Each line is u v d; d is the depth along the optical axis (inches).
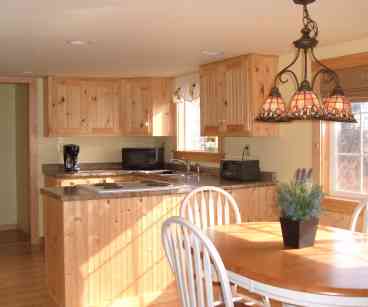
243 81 177.9
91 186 165.3
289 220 97.0
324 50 161.3
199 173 223.8
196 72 224.7
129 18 123.3
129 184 171.6
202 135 201.9
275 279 78.3
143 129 246.2
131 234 154.6
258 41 153.4
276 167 183.6
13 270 197.9
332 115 92.7
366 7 114.0
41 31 137.7
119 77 245.4
